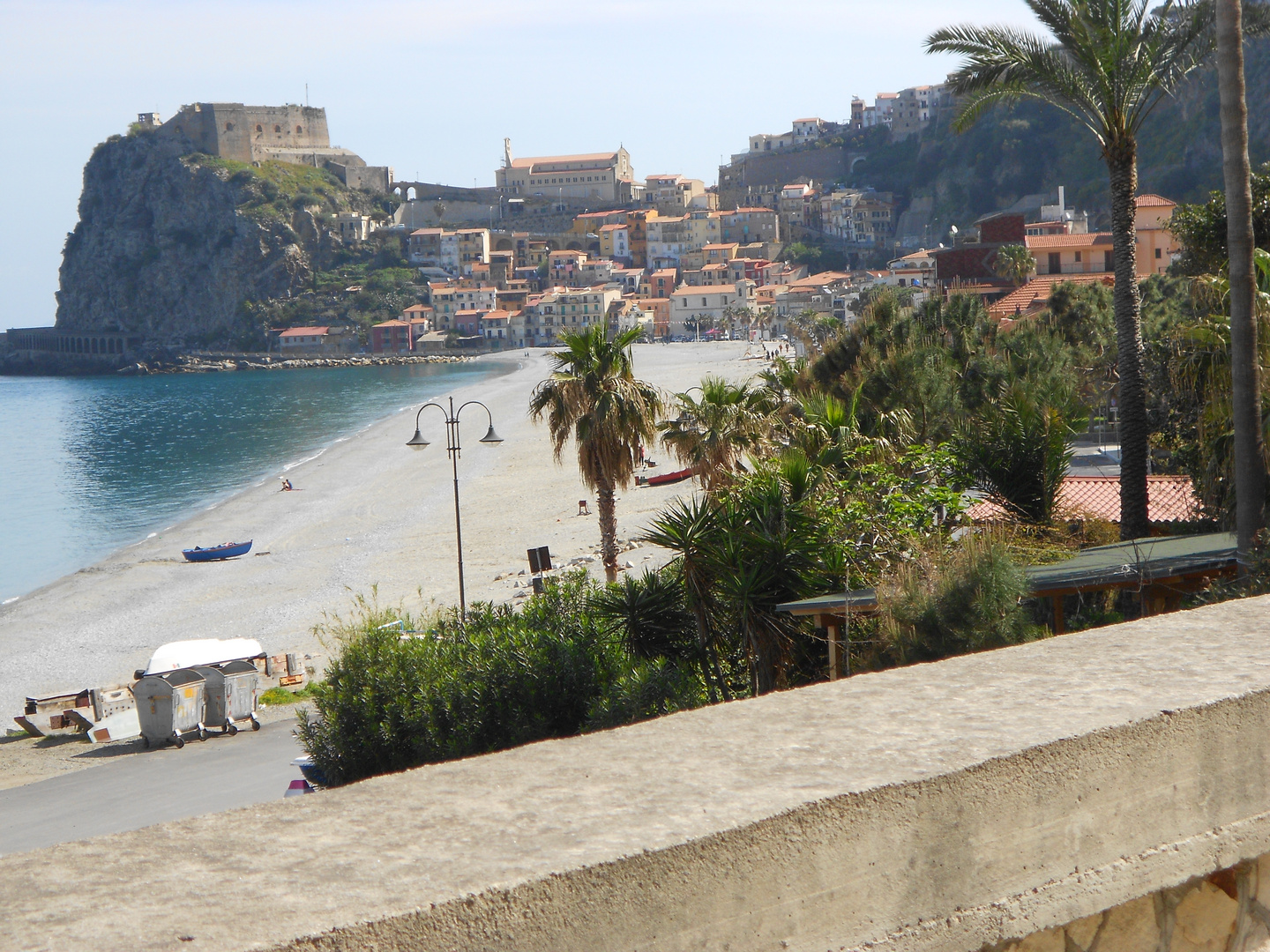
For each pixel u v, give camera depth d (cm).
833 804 192
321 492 8175
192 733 2773
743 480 1748
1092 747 221
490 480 7831
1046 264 9212
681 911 179
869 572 1568
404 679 1838
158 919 153
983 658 270
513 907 164
